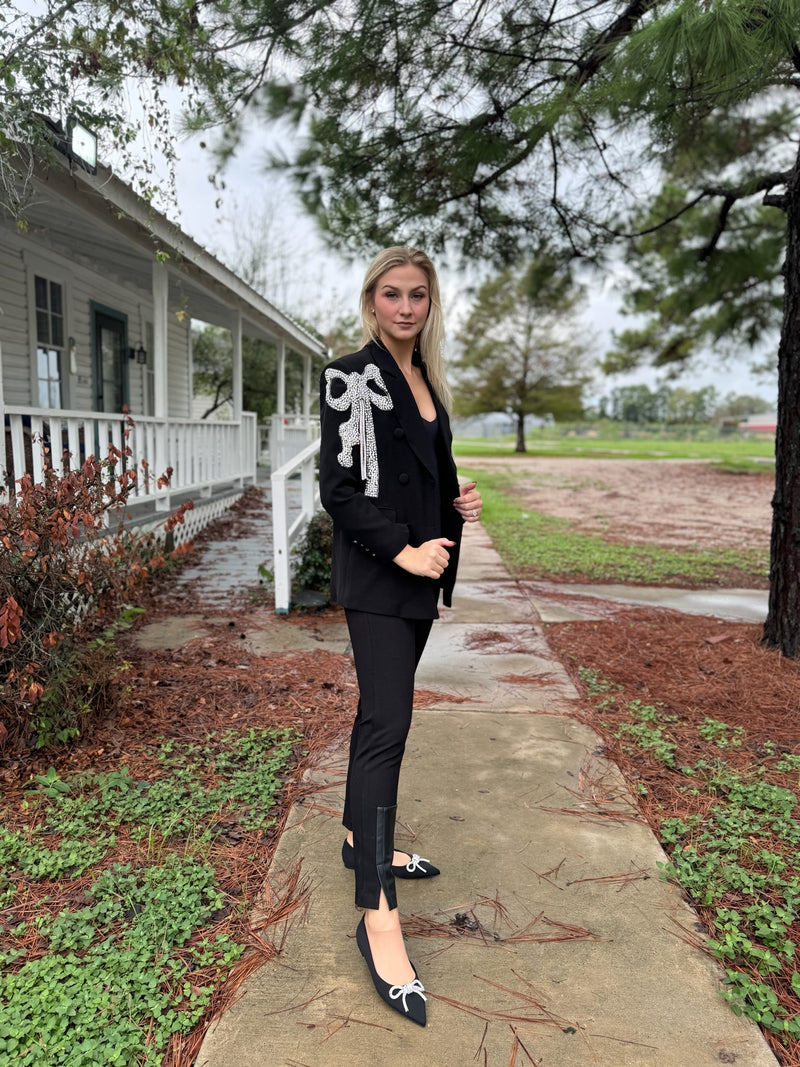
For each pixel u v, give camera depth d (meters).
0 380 4.54
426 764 2.96
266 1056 1.59
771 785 2.78
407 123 5.16
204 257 7.69
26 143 4.01
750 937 1.99
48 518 3.07
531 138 4.89
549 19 4.55
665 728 3.33
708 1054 1.60
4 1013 1.66
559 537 9.32
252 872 2.27
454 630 4.94
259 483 13.07
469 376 32.34
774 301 12.31
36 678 3.09
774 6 2.90
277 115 5.19
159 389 7.25
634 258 6.95
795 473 4.07
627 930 2.00
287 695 3.70
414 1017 1.67
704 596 6.09
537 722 3.40
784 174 4.79
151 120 4.25
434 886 2.18
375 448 1.75
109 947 1.89
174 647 4.43
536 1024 1.68
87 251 8.20
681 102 4.15
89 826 2.51
